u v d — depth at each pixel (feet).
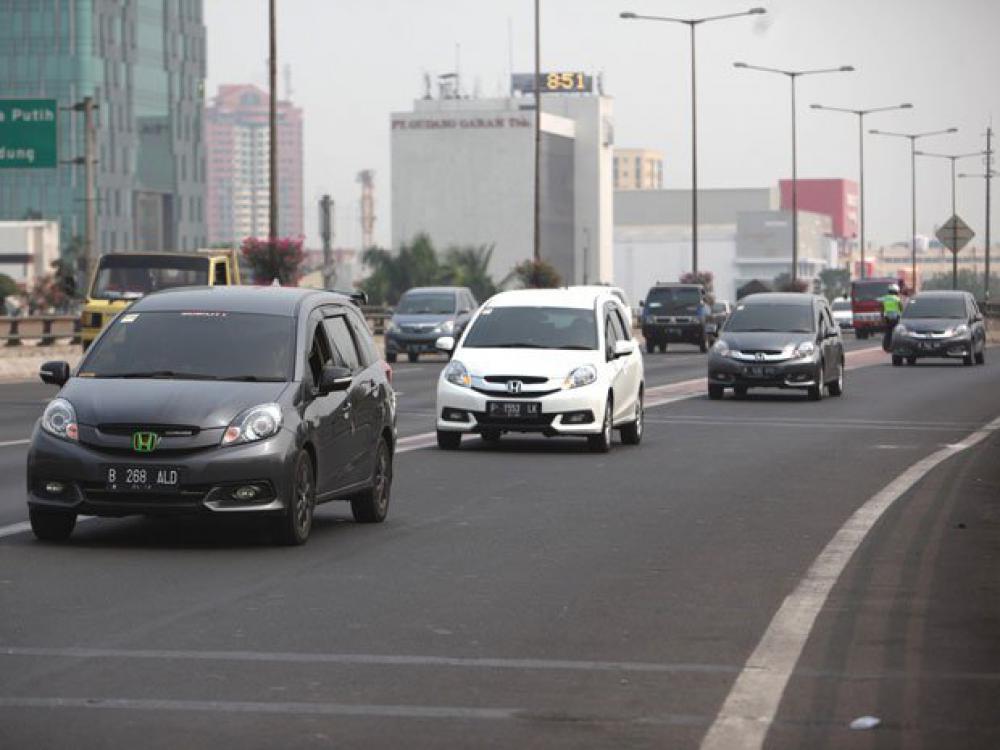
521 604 77.56
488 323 166.20
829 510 115.65
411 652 66.03
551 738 52.70
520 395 159.02
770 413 218.79
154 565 88.17
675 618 74.08
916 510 115.75
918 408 229.45
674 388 275.80
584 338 163.63
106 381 95.96
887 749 51.49
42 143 396.98
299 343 98.89
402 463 148.87
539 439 175.83
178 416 92.17
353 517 108.37
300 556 91.97
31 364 312.71
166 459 91.76
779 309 252.42
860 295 563.48
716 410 224.53
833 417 212.23
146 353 98.22
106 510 92.17
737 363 244.42
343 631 70.28
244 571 86.53
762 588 82.53
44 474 92.94
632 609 76.38
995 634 70.33
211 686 59.57
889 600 78.95
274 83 383.24
